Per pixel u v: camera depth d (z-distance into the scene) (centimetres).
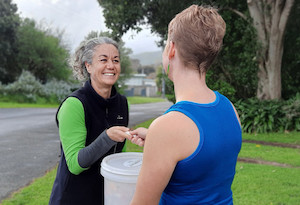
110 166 136
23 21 2986
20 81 2666
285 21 937
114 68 176
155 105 2931
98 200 168
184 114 88
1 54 2777
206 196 90
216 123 91
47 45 2961
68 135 155
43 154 636
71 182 162
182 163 86
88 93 167
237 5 1093
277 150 638
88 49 177
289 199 350
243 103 982
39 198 351
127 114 191
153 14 1194
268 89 1023
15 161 572
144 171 87
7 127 1091
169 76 104
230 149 94
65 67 3061
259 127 888
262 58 1006
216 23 95
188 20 95
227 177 96
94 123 165
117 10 1071
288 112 910
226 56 1131
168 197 93
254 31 995
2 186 415
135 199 89
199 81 98
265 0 954
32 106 2298
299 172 457
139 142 127
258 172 456
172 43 99
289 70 1180
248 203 339
